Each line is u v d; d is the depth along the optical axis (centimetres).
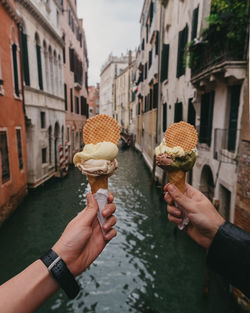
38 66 1297
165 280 620
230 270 116
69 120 2022
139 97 3034
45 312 530
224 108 629
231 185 564
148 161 2080
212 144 705
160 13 1498
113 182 1560
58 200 1150
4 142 845
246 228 484
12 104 927
